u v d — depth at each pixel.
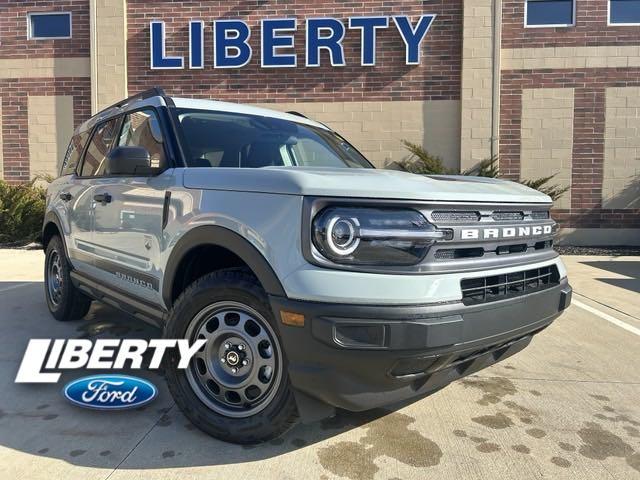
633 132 10.94
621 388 3.53
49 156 12.20
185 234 2.78
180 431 2.81
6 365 3.78
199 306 2.69
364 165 4.16
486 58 10.88
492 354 2.74
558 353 4.27
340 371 2.21
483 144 11.02
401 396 2.39
